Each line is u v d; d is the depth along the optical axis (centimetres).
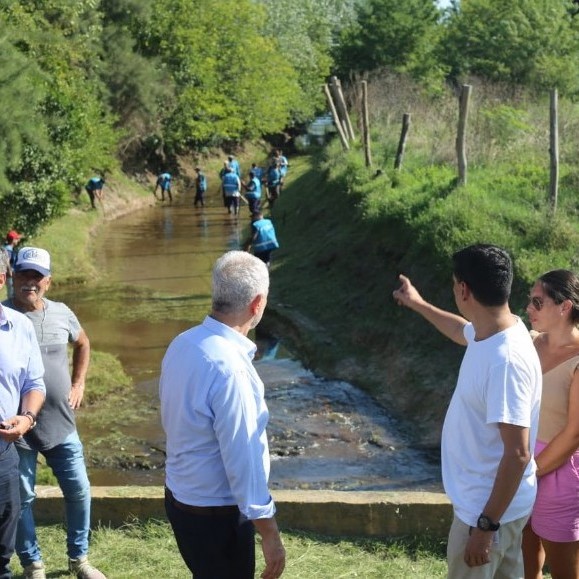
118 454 907
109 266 1994
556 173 1128
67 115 2009
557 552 356
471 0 3444
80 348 457
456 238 1162
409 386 1052
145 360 1244
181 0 3638
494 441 294
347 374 1149
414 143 1906
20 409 374
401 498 486
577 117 1652
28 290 420
